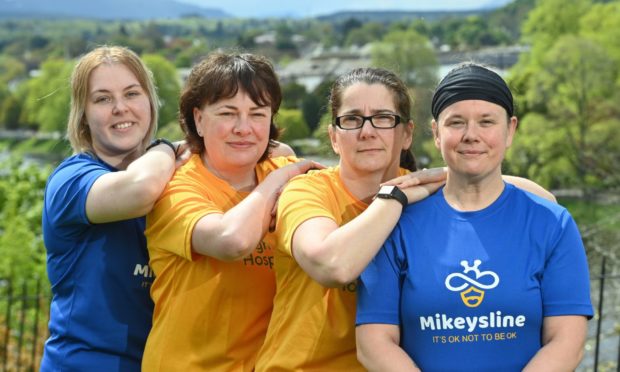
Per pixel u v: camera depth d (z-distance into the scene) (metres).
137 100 3.20
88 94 3.15
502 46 91.81
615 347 12.00
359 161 2.76
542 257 2.50
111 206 2.84
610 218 24.61
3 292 9.04
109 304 3.02
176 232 2.79
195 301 2.83
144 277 3.05
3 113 89.94
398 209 2.55
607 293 15.64
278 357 2.72
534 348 2.48
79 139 3.22
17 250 9.70
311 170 2.97
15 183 11.55
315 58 94.00
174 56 127.88
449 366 2.45
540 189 2.85
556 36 38.94
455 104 2.52
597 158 31.73
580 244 2.56
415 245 2.54
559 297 2.49
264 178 3.09
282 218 2.67
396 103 2.79
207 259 2.82
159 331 2.89
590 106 32.28
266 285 2.90
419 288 2.48
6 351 6.80
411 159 3.09
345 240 2.46
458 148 2.52
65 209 2.97
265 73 2.93
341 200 2.80
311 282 2.71
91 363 3.00
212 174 2.97
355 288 2.71
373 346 2.49
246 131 2.88
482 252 2.49
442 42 112.38
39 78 72.81
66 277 3.07
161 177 2.85
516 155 31.50
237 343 2.87
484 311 2.45
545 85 32.75
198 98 2.91
